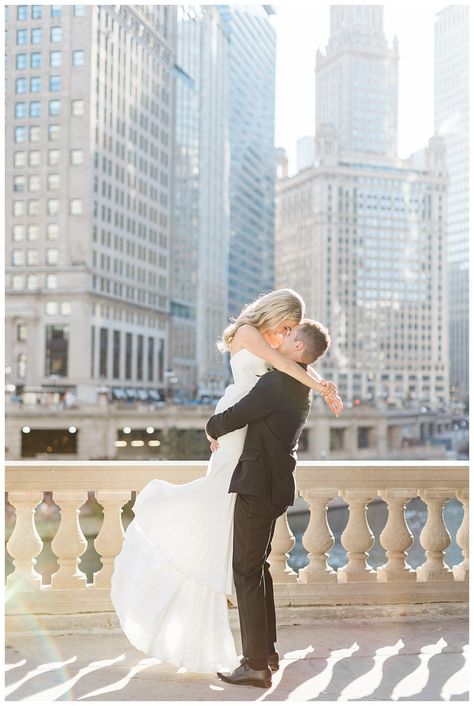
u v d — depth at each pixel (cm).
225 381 13212
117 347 9356
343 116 19038
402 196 16525
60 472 466
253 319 374
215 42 13012
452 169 19250
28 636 445
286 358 359
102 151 9019
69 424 6631
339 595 486
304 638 441
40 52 8838
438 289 16738
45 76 8825
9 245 8775
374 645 429
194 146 11981
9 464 461
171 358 10988
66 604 463
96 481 469
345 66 18950
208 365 12381
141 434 7300
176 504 373
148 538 375
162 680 375
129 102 9769
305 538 490
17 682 371
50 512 3416
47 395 7919
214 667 368
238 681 365
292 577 488
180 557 368
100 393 8675
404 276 16412
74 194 8681
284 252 17712
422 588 498
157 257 10631
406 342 16325
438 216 16788
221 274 13362
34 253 8719
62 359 8556
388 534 499
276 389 352
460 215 18862
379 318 16150
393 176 16500
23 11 8875
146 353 10188
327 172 16112
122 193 9544
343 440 8725
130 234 9769
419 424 10688
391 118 19162
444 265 16812
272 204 17300
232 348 379
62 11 8812
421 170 16688
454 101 19050
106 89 9144
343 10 19200
